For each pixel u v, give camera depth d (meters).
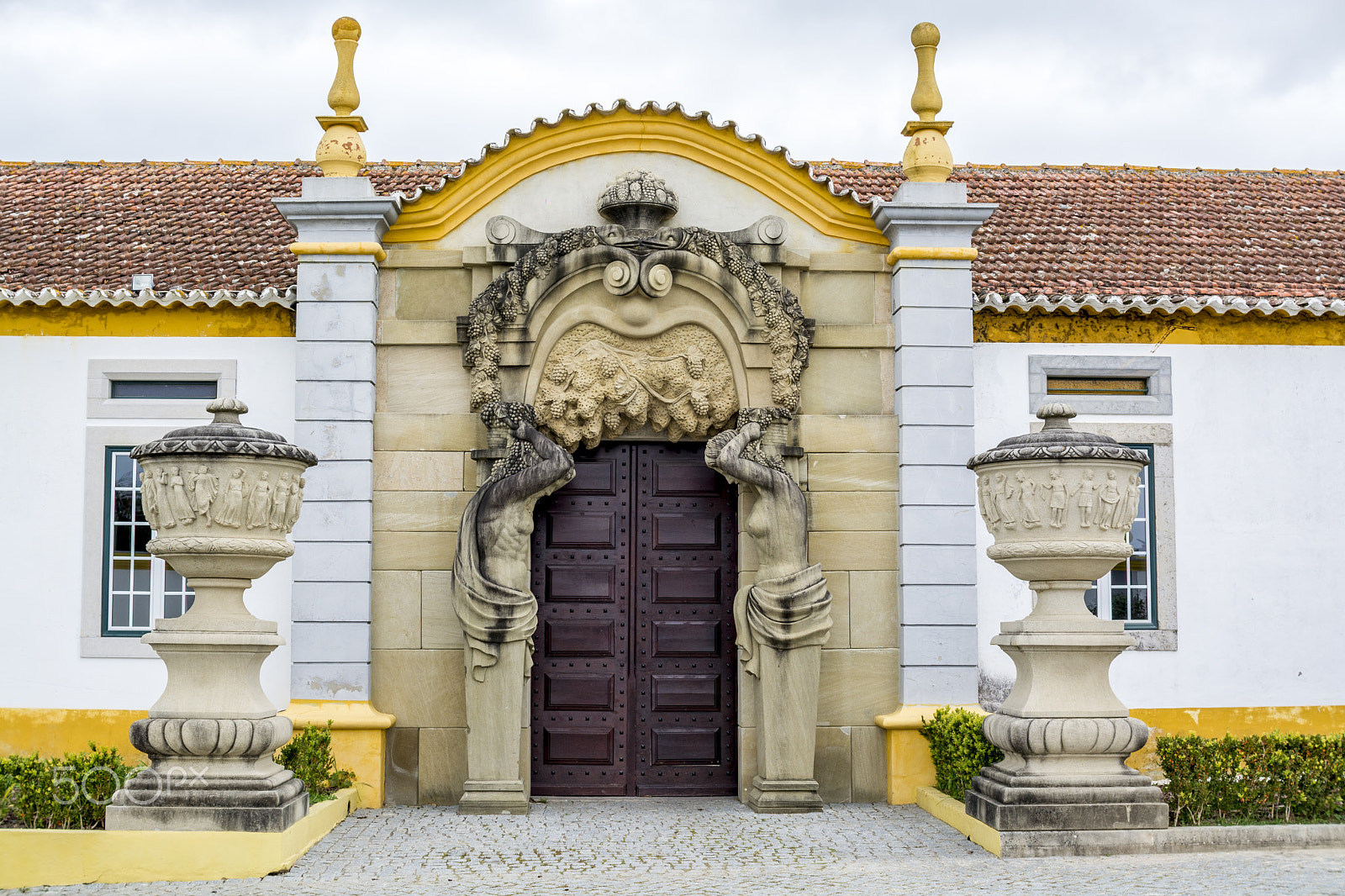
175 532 7.47
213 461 7.41
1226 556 10.73
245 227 11.90
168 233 11.82
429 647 9.55
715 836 8.24
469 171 9.85
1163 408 10.81
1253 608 10.70
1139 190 13.46
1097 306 10.59
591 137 9.97
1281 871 6.93
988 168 14.13
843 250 10.14
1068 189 13.41
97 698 10.30
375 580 9.59
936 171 9.95
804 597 9.26
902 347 9.83
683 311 9.75
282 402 10.45
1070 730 7.55
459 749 9.50
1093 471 7.66
